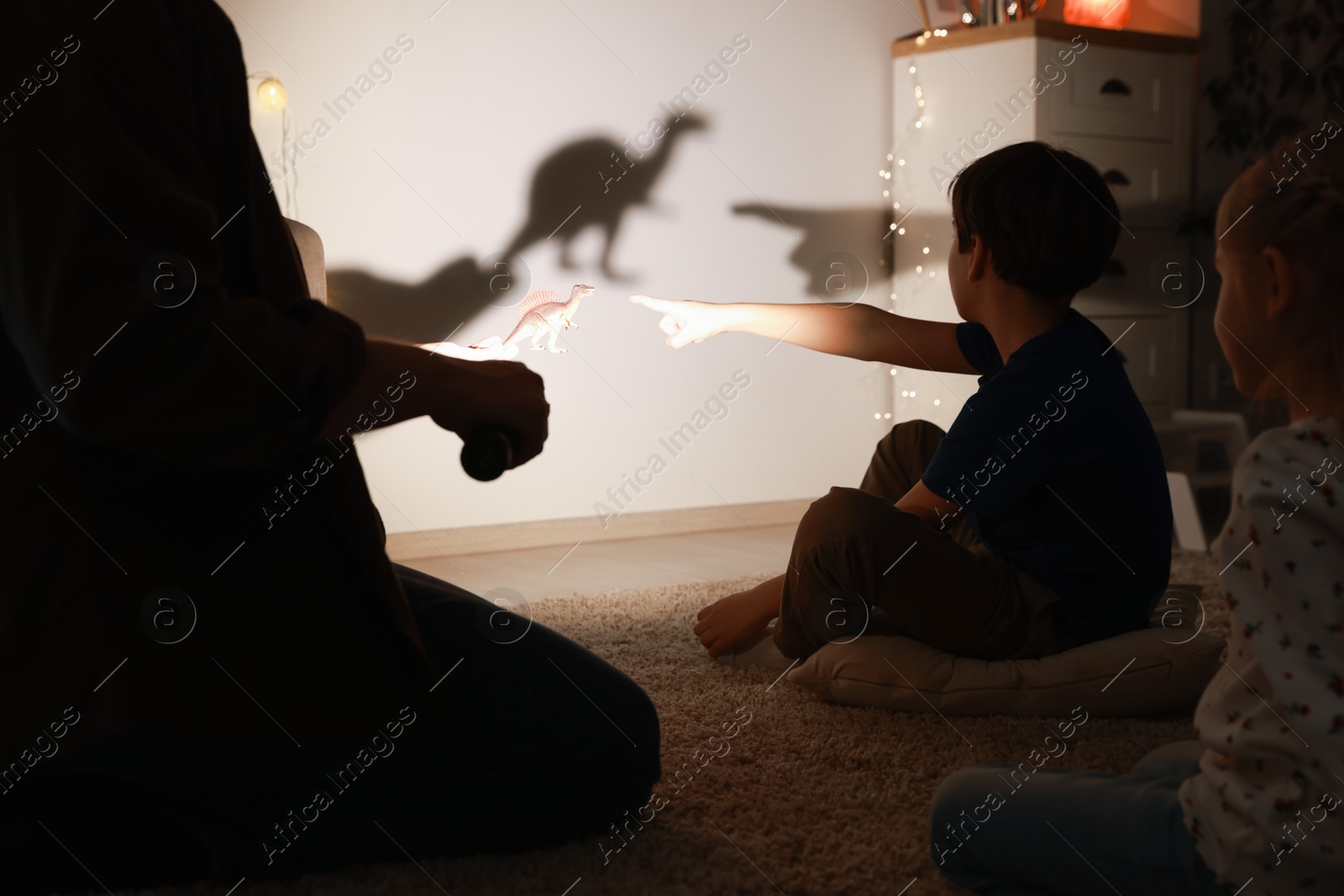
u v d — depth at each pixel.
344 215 2.97
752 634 1.82
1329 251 0.72
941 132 3.68
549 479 3.32
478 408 0.76
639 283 3.42
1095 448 1.50
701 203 3.52
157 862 0.98
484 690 0.97
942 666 1.53
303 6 2.87
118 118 0.65
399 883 0.95
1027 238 1.49
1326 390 0.73
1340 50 3.81
